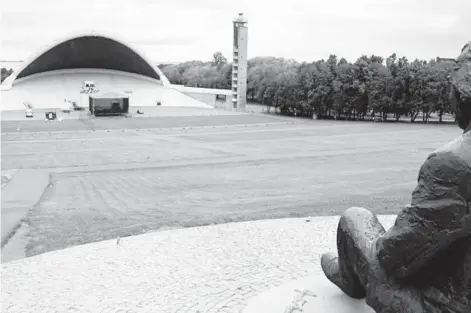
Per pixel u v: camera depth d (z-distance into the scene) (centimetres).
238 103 11231
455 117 620
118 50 12625
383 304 658
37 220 2077
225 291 1109
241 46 10981
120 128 6938
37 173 3344
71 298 1125
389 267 633
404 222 598
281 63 14775
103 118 8725
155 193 2677
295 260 1338
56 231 1900
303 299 859
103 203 2420
